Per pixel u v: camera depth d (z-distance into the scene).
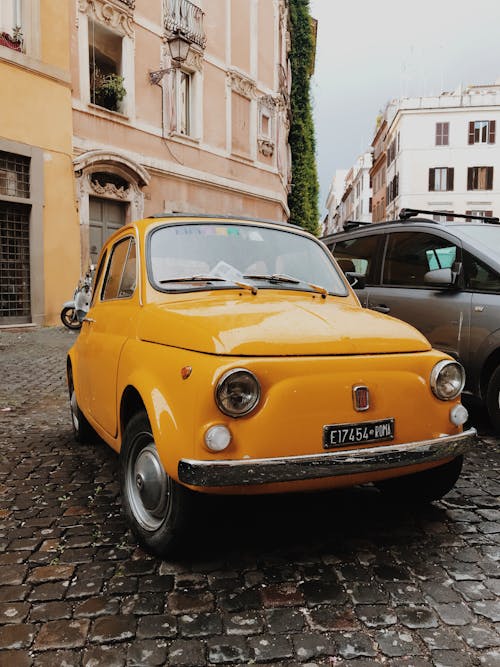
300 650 2.17
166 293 3.34
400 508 3.49
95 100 16.36
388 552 2.94
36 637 2.24
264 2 23.02
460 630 2.30
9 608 2.44
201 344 2.59
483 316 5.05
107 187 16.33
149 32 17.50
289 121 30.83
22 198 14.11
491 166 45.38
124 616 2.38
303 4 31.47
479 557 2.90
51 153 14.64
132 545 3.02
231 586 2.61
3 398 6.92
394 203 49.62
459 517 3.38
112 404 3.40
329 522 3.29
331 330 2.81
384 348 2.83
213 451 2.41
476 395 5.16
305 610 2.42
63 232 15.08
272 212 24.03
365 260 6.67
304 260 3.98
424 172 46.25
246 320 2.77
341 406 2.61
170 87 18.31
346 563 2.83
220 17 20.41
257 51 22.55
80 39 15.34
